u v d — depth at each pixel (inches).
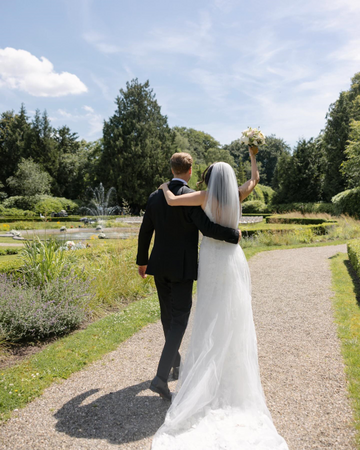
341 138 1164.5
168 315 95.3
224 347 80.0
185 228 86.3
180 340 85.1
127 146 1338.6
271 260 327.9
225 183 81.9
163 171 1353.3
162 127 1430.9
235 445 66.6
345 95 1218.0
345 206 863.1
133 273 214.1
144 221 93.2
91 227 821.2
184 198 82.8
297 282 232.1
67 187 1542.8
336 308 169.0
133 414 83.2
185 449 66.5
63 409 85.6
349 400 86.0
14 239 560.1
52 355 117.7
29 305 139.4
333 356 113.7
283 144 2450.8
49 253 169.6
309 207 1066.7
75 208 1278.3
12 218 956.6
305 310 169.6
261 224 801.6
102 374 105.0
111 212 1273.4
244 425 72.4
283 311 169.6
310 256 341.7
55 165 1528.1
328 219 759.1
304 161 1213.1
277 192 1263.5
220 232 80.2
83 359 114.3
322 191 1209.4
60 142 1732.3
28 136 1534.2
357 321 148.3
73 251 226.4
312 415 80.7
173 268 85.4
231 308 81.4
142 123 1357.0
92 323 155.5
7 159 1525.6
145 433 75.8
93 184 1395.2
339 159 1162.0
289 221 803.4
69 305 151.0
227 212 82.0
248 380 79.0
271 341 130.6
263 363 110.9
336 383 95.3
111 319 155.7
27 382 98.0
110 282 194.1
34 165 1338.6
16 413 83.8
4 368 109.7
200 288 84.4
